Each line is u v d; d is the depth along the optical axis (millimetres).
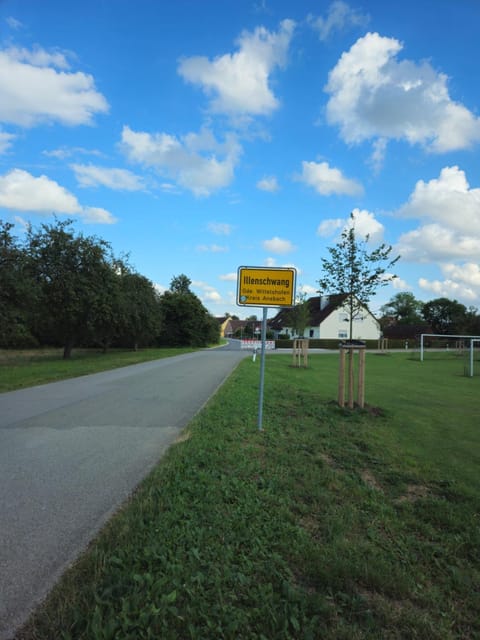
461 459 5480
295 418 7422
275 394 10133
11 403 8727
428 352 44719
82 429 6391
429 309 88188
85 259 24656
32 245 23953
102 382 12531
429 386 13945
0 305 20188
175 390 10742
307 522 3361
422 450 5852
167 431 6273
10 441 5680
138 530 2984
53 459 4875
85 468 4555
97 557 2635
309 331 59125
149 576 2379
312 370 18766
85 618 2086
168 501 3496
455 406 9828
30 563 2654
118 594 2254
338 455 5309
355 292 12195
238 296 6410
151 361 22656
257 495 3744
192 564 2562
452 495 4203
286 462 4824
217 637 2006
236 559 2672
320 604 2270
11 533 3062
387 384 14305
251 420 6988
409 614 2301
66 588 2352
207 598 2273
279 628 2102
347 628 2139
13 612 2168
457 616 2334
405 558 2906
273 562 2648
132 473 4391
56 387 11344
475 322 77750
